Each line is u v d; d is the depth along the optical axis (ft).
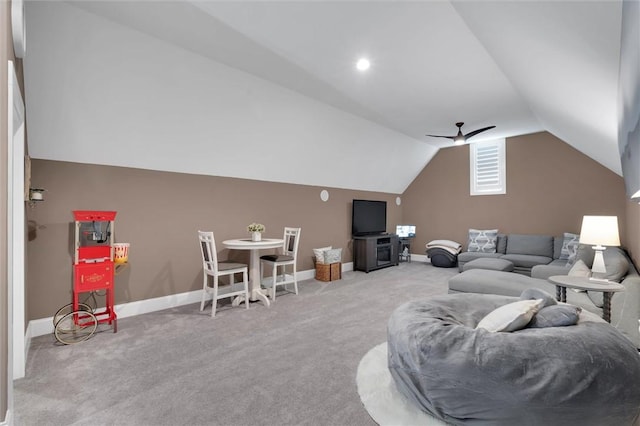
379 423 5.43
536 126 17.88
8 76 5.02
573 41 5.32
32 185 9.61
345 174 19.83
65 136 9.75
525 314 5.74
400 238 24.81
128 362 7.68
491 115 15.80
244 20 8.06
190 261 13.15
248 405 5.96
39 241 9.68
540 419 4.52
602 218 8.76
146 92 10.03
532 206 19.81
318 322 10.59
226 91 11.39
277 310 11.95
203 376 7.02
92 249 9.72
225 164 13.97
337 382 6.75
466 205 22.68
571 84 7.43
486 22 7.08
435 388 5.25
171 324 10.41
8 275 4.86
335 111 15.07
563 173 18.65
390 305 12.61
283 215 16.97
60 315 9.94
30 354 8.13
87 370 7.29
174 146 11.95
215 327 10.12
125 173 11.41
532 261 17.08
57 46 8.14
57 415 5.65
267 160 15.20
